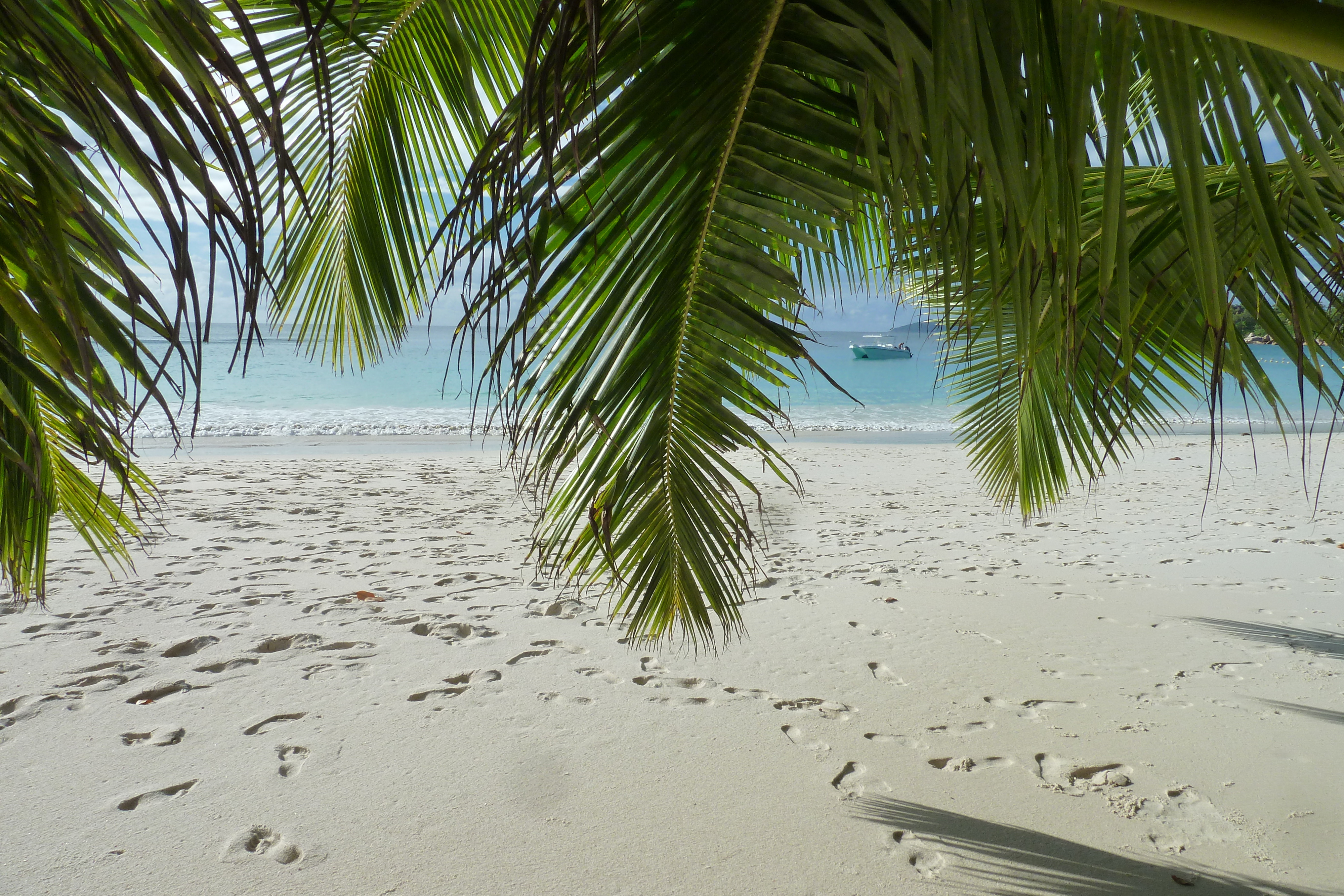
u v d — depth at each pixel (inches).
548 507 80.4
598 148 46.6
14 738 107.1
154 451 440.1
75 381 36.6
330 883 79.8
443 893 78.7
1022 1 41.4
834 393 1013.2
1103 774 102.8
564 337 67.0
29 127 33.7
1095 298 76.0
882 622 164.1
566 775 100.8
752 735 112.4
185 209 32.6
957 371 145.7
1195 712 121.3
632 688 128.0
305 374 1152.8
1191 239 44.2
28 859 82.4
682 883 80.8
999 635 156.1
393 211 106.0
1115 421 111.7
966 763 105.4
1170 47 41.9
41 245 34.4
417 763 102.9
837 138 58.0
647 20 55.2
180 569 192.9
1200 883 81.7
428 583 186.4
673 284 67.7
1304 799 97.0
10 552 67.9
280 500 290.7
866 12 48.9
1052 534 255.1
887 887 80.6
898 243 49.5
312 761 103.0
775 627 160.1
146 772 99.5
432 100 99.9
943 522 272.2
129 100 31.2
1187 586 193.2
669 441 79.0
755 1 53.0
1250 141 42.4
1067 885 81.0
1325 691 129.4
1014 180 42.7
